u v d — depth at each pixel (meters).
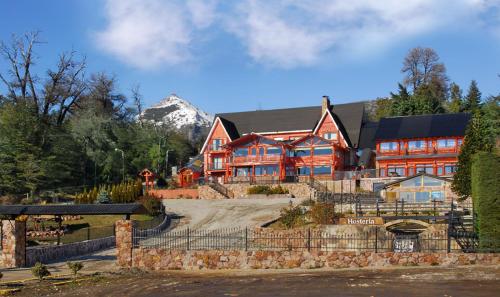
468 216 40.78
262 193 66.94
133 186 63.28
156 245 35.84
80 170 84.00
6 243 33.78
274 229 40.81
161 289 25.70
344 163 82.12
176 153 112.94
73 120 95.19
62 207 34.50
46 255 36.31
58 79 87.81
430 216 40.09
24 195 71.31
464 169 48.00
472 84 108.56
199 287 25.97
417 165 74.00
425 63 119.81
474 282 25.20
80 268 30.38
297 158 78.81
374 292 23.52
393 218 41.25
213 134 87.62
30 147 72.19
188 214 57.25
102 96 106.19
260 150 79.50
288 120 90.00
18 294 24.95
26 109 77.19
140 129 109.38
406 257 30.75
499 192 31.91
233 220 51.94
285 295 23.42
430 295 22.62
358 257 31.14
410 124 77.00
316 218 43.09
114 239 45.75
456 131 72.88
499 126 80.06
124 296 24.23
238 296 23.55
